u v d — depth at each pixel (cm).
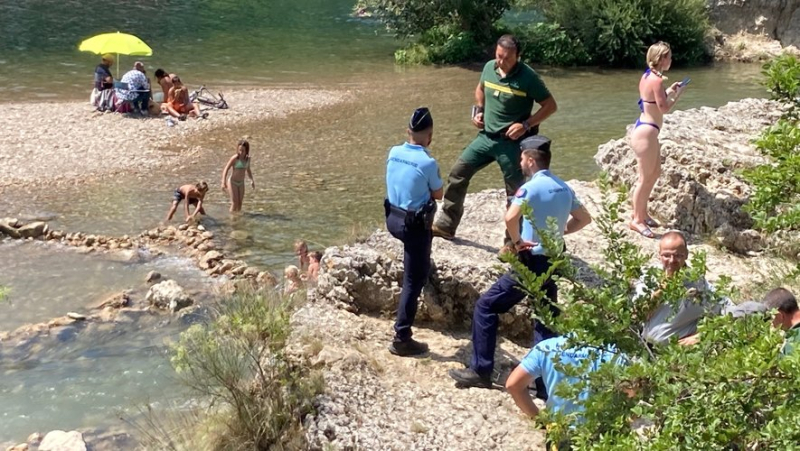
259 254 1212
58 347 909
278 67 2869
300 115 2156
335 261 756
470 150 796
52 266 1153
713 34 3312
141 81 2056
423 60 3048
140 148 1789
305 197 1471
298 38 3469
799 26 3369
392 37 3550
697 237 902
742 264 837
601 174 468
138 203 1433
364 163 1702
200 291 1070
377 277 754
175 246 1243
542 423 416
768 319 432
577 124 2052
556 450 459
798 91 409
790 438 311
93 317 982
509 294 626
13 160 1662
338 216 1370
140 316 989
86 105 2161
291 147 1833
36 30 3331
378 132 1981
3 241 1241
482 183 1512
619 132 1950
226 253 1215
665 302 446
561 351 451
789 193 394
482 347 638
